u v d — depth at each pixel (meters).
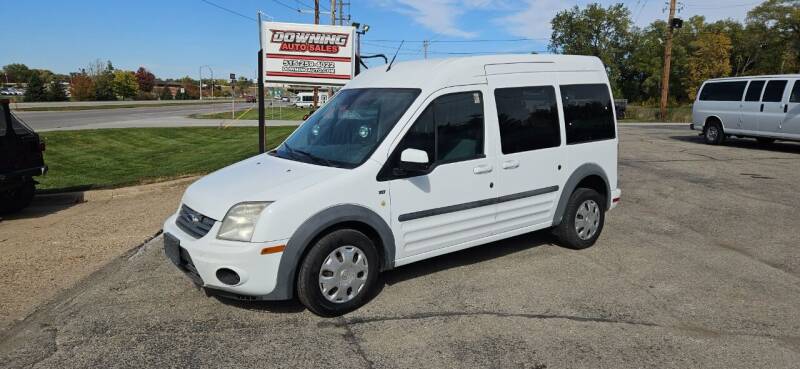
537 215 5.30
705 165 11.88
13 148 7.91
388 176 4.19
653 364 3.40
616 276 4.96
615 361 3.43
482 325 3.93
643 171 11.09
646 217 7.29
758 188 9.27
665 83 33.06
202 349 3.56
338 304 4.04
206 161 13.15
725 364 3.41
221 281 3.79
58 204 8.95
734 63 70.38
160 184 9.74
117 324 3.94
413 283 4.74
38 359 3.45
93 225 7.09
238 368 3.33
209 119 32.62
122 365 3.36
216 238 3.79
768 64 66.25
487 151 4.79
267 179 4.11
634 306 4.29
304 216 3.81
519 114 5.05
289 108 62.19
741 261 5.43
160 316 4.07
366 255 4.14
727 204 8.07
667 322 4.00
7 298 4.55
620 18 60.41
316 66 11.19
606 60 61.91
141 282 4.77
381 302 4.33
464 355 3.50
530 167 5.13
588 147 5.64
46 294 4.63
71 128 22.23
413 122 4.34
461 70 4.69
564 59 5.56
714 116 15.70
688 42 68.06
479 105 4.76
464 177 4.63
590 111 5.71
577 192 5.64
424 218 4.45
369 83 5.07
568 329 3.87
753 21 66.94
